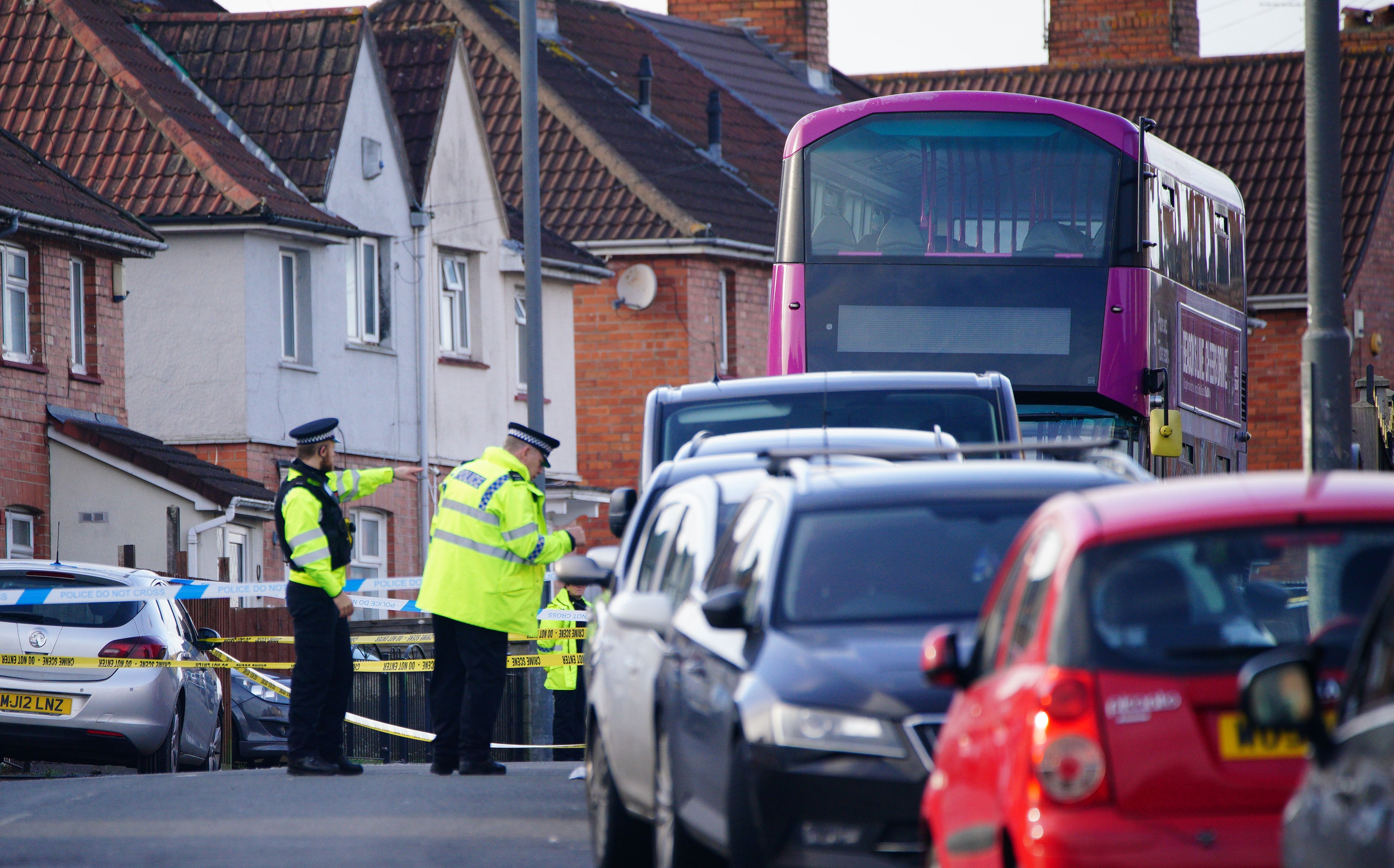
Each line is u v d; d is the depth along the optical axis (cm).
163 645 6794
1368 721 1772
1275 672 1873
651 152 16662
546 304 14800
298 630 5431
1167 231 7625
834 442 4556
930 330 7100
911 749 2669
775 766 2708
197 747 7419
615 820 3584
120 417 11025
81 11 12525
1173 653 2227
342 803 4769
